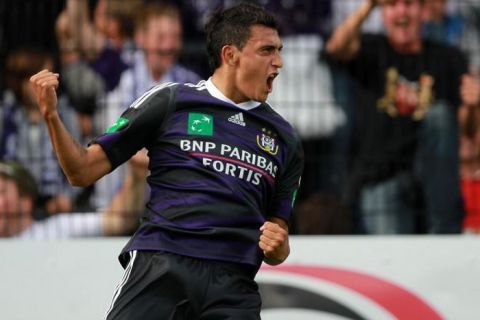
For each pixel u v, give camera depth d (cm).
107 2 2414
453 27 2519
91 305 2155
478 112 2378
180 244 1316
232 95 1363
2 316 2139
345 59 2406
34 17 2353
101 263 2170
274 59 1350
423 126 2372
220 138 1341
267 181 1359
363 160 2345
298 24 2547
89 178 1308
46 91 1223
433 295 2178
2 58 2341
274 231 1293
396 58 2412
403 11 2405
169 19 2445
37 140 2316
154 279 1309
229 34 1354
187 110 1350
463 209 2338
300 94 2392
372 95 2397
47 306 2150
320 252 2177
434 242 2197
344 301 2159
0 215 2273
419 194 2341
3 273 2156
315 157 2341
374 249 2189
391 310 2161
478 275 2191
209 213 1318
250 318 1337
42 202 2297
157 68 2391
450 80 2409
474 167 2364
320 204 2328
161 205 1334
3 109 2334
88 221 2286
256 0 2523
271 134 1373
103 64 2375
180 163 1330
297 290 2155
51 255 2169
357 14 2405
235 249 1328
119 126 1331
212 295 1320
